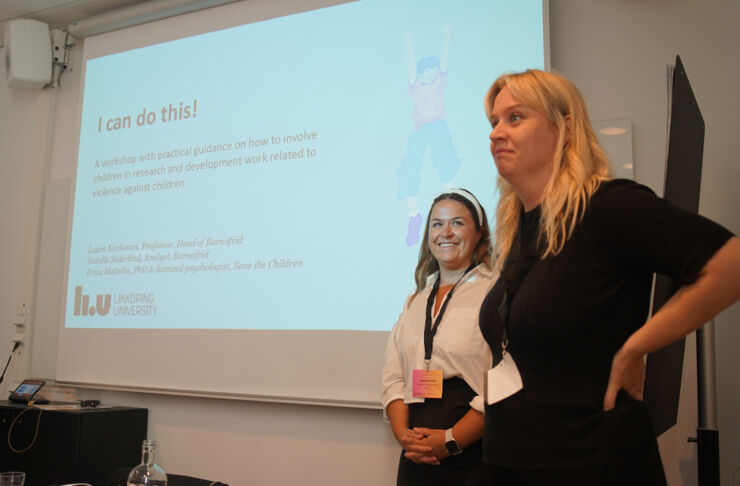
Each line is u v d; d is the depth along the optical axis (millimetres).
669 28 2551
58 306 3678
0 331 3861
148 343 3301
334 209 2951
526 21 2666
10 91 4164
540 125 1047
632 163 2477
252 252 3115
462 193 2344
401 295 2750
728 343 2297
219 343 3111
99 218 3594
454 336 2047
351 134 2969
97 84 3762
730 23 2463
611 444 869
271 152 3158
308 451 2900
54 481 2949
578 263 922
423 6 2889
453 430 1891
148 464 1304
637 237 864
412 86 2861
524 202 1098
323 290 2910
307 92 3119
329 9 3131
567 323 911
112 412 3102
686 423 2305
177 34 3551
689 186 1894
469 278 2199
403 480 2027
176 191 3389
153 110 3549
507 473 953
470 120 2713
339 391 2793
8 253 3949
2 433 3141
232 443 3080
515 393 963
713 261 792
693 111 1974
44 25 3953
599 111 2604
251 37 3324
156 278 3352
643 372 931
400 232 2791
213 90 3385
